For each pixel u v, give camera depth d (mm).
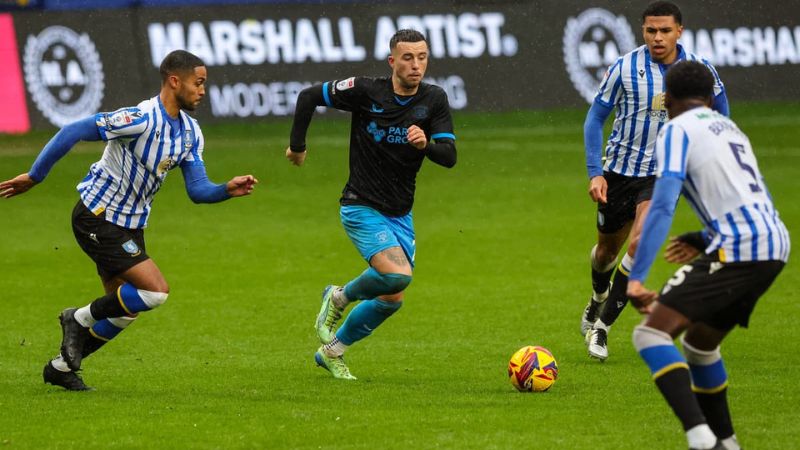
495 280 42062
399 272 25844
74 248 49812
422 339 32281
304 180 66688
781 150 74375
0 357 30156
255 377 27234
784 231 18547
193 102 25078
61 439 21031
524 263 45469
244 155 72062
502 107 83125
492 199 61312
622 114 29719
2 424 22219
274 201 61344
